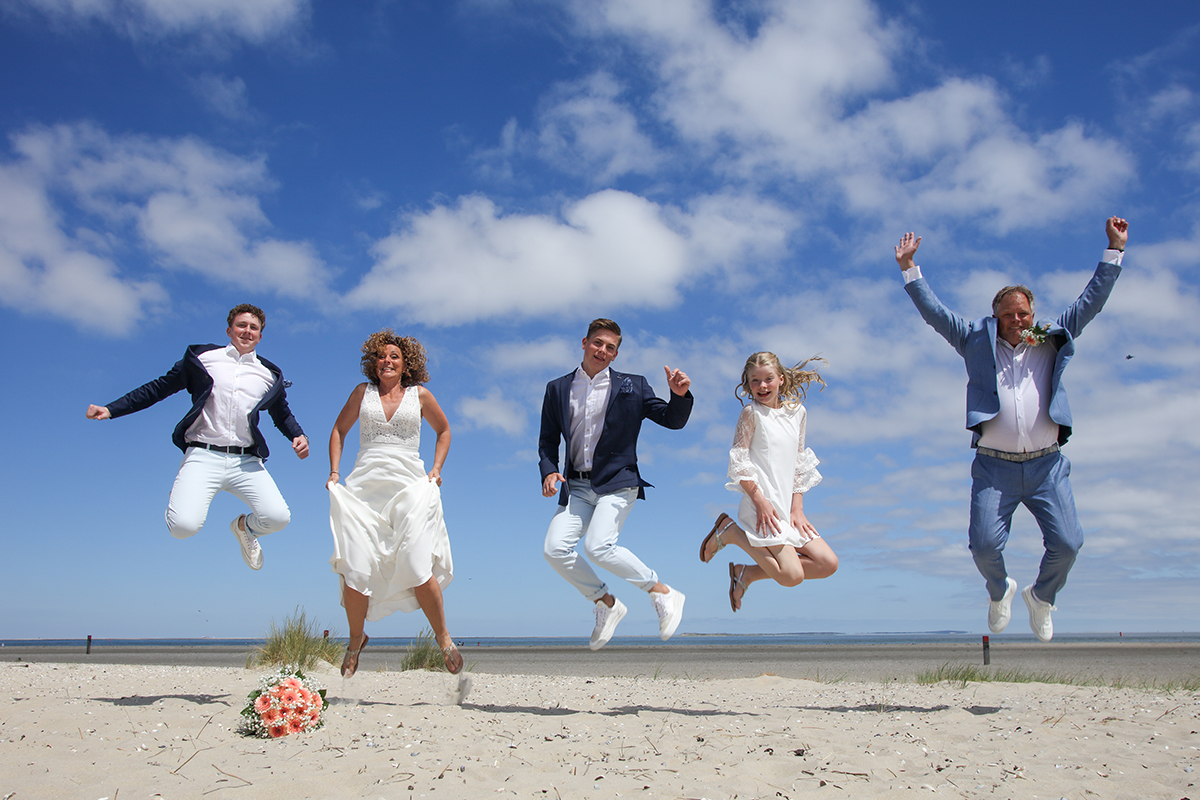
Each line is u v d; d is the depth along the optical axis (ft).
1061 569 16.43
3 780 9.99
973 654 103.45
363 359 17.56
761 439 17.70
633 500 17.63
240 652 120.37
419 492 17.08
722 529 17.98
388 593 17.26
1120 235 16.34
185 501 17.03
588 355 17.71
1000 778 11.04
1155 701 21.70
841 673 55.72
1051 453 16.35
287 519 18.29
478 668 62.28
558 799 9.42
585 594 17.37
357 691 24.52
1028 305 16.63
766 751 12.92
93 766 10.84
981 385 16.88
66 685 24.02
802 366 18.48
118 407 16.78
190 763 11.19
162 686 24.17
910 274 17.69
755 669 62.39
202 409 17.46
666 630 16.85
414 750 12.43
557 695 25.50
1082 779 11.04
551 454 18.03
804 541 17.60
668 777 10.71
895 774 11.28
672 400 17.16
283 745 12.80
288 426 19.07
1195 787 10.57
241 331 17.99
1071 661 77.77
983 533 16.48
